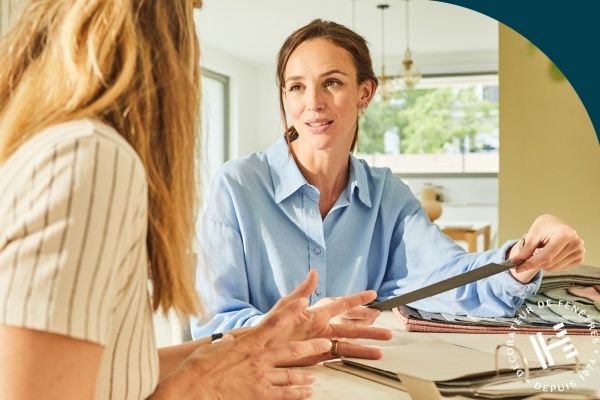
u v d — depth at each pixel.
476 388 0.74
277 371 0.76
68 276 0.49
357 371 0.86
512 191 2.70
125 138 0.60
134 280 0.57
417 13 5.47
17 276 0.48
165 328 2.16
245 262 1.36
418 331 1.10
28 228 0.49
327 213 1.41
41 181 0.50
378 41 6.56
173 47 0.65
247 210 1.35
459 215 7.12
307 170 1.38
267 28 6.01
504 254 1.17
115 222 0.52
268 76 8.02
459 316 1.16
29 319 0.48
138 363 0.60
